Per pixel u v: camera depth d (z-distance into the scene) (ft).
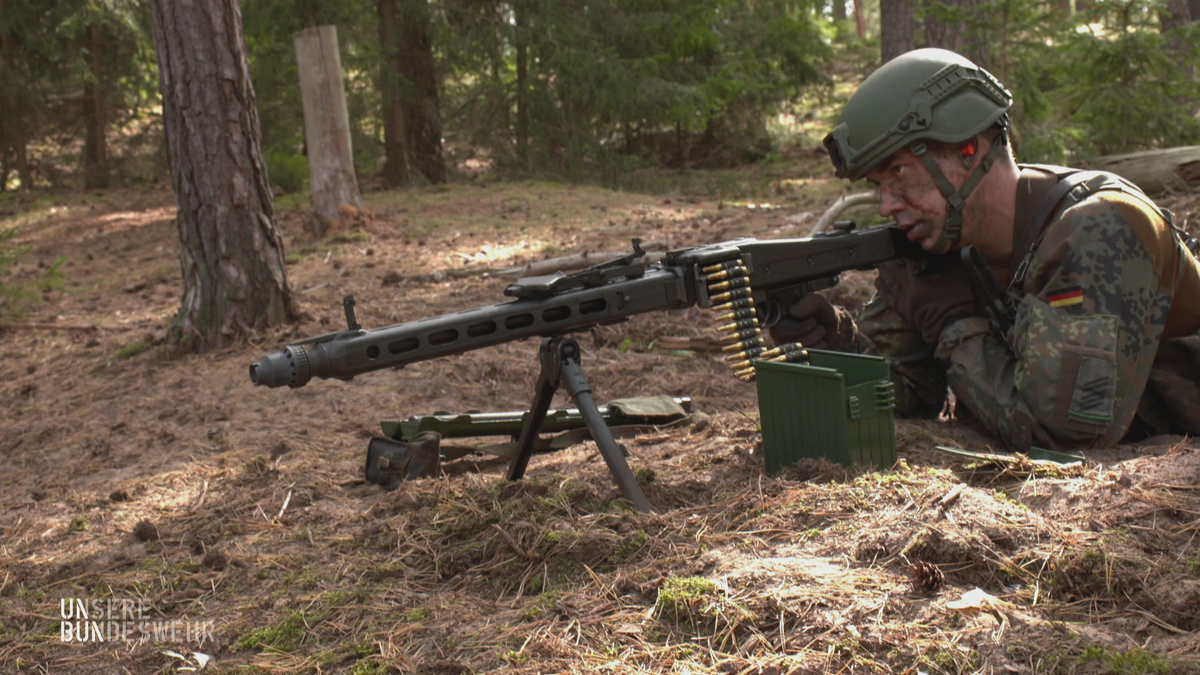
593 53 58.23
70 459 15.61
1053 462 9.62
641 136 67.00
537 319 9.78
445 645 7.97
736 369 10.61
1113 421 10.16
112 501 13.23
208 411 17.33
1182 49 30.19
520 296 9.77
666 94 57.36
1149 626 6.75
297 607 9.20
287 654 8.35
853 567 7.95
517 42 58.03
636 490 9.96
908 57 10.71
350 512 11.87
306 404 17.42
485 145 61.11
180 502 12.94
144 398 18.78
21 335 25.71
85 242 43.04
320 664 8.04
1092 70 30.99
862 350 12.80
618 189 57.11
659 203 44.93
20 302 28.84
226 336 21.90
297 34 38.55
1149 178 26.96
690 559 8.54
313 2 52.60
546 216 40.65
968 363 11.12
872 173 10.99
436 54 61.16
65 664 8.56
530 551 9.24
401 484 11.87
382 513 11.43
